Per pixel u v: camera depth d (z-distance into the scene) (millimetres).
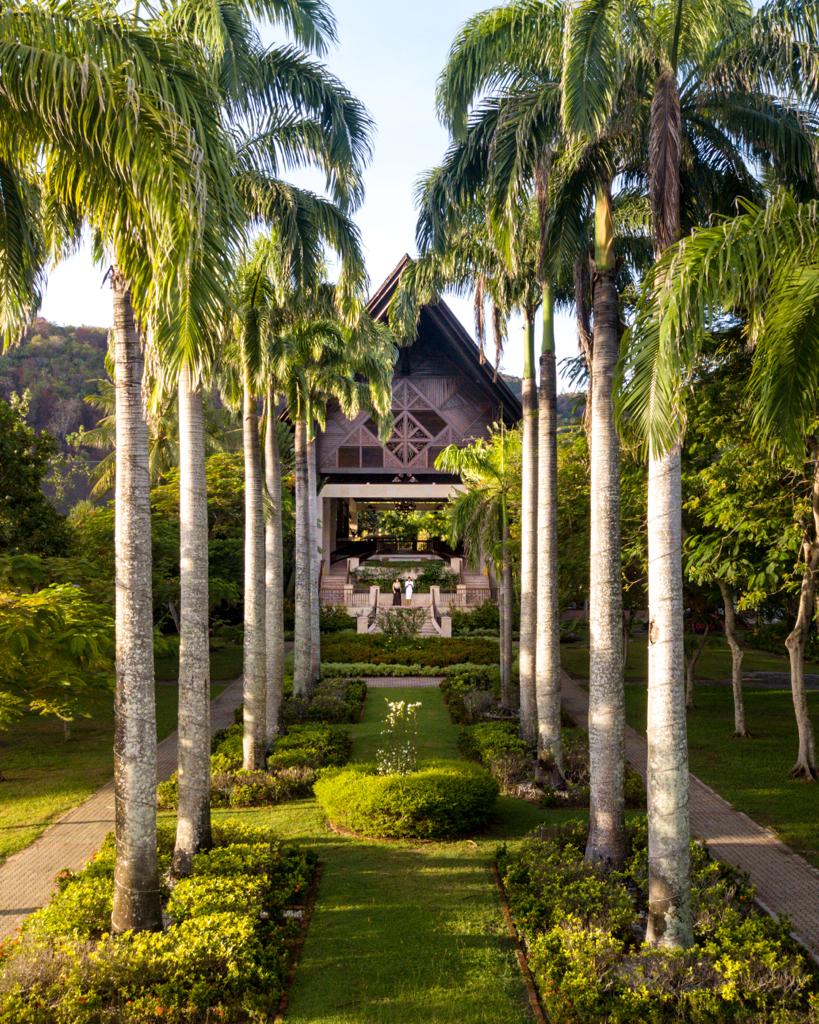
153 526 28406
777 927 7809
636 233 14578
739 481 13938
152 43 7348
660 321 6781
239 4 11734
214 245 7320
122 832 7875
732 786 14836
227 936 7387
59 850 11812
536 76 11500
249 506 14891
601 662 9953
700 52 10172
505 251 10578
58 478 49906
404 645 33219
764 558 14484
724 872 9141
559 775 14289
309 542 23141
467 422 40312
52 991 6754
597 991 6629
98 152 7039
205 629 10414
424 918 8828
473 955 7945
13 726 21609
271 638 17875
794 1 9570
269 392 18125
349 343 21219
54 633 10320
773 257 6770
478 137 12000
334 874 10227
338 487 39844
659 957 6992
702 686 28125
